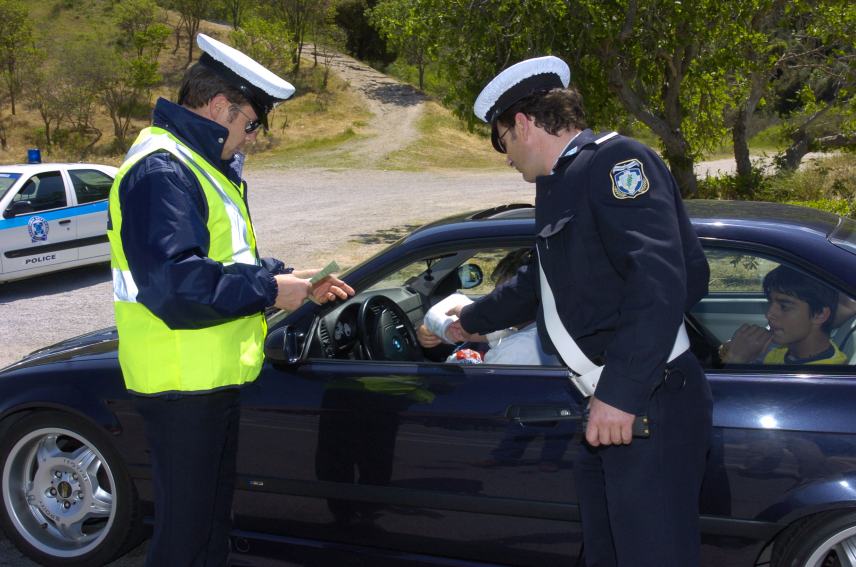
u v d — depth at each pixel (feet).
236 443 8.75
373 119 172.55
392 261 10.46
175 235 7.36
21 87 167.84
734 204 10.75
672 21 39.86
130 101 173.27
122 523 11.22
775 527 8.25
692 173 49.80
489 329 8.95
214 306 7.42
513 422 9.09
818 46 57.26
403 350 11.23
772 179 55.93
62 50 173.58
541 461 8.98
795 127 61.93
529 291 8.56
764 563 8.84
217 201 7.95
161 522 8.35
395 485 9.75
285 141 154.30
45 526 11.85
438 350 11.69
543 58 7.41
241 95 7.96
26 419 11.49
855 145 60.39
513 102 7.39
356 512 10.10
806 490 8.09
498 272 10.39
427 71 226.99
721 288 9.22
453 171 126.82
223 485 8.65
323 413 10.00
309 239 48.93
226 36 212.02
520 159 7.59
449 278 12.37
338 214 64.80
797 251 8.87
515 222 10.18
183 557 8.32
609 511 7.29
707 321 9.27
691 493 7.16
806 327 8.68
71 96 162.91
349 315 11.14
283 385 10.26
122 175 7.73
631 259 6.57
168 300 7.33
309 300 10.68
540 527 9.17
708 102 50.52
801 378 8.46
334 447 9.99
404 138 156.35
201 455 8.21
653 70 46.80
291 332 10.19
